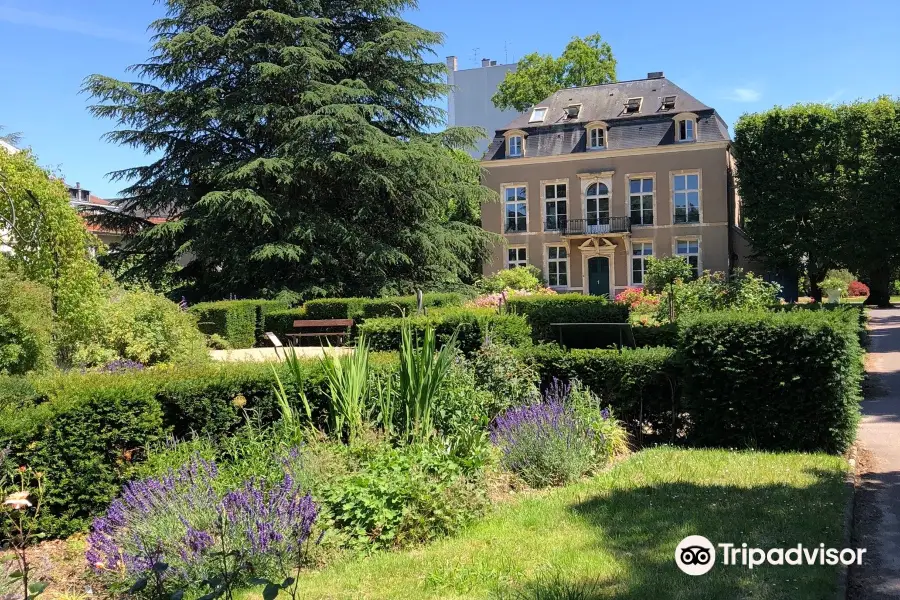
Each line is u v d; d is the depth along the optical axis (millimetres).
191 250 24047
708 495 5148
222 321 17391
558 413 6449
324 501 4723
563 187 37719
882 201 29859
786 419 6648
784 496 5047
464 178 29078
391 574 4008
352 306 18141
